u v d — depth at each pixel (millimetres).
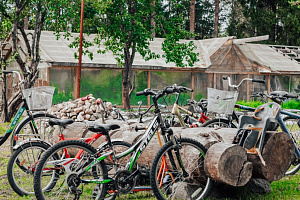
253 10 37656
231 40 26719
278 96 7039
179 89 5242
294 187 6184
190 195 5242
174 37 20594
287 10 37281
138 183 6051
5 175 7035
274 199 5516
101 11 18547
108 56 23953
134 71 24797
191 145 5180
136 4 21000
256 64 27125
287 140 5551
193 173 5359
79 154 5043
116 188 4965
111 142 5414
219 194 5633
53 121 5141
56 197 5219
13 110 16594
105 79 23828
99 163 4969
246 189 5750
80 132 7055
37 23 16953
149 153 5984
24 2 17375
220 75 26875
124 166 5312
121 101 24234
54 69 22391
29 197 5527
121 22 20031
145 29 20125
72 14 17438
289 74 28297
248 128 5332
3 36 17922
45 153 4703
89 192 5773
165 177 5238
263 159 5391
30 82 16766
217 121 7352
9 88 19969
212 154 5055
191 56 20781
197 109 8852
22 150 5535
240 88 27281
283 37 38188
